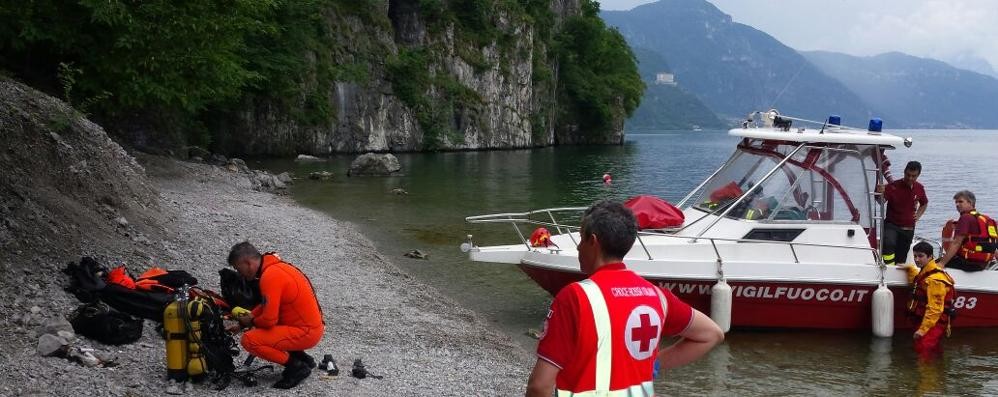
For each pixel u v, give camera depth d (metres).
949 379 9.66
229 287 7.47
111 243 10.93
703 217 12.16
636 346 3.50
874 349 10.83
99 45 21.75
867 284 11.34
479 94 72.12
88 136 14.62
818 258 11.48
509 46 76.50
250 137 48.16
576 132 93.00
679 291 11.17
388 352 9.13
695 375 9.62
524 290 13.60
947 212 27.22
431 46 67.06
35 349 6.91
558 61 90.56
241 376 7.08
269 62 46.91
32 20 21.08
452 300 12.78
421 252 16.53
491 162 50.47
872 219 11.67
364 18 59.69
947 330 11.09
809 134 11.72
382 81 60.78
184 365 6.79
